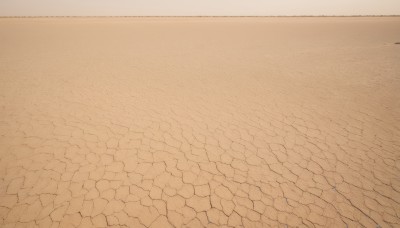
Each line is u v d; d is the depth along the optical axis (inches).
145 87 243.3
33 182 112.3
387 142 149.8
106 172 119.8
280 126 167.9
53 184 111.6
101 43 546.0
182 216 98.5
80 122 167.9
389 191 112.3
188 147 142.0
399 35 762.8
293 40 645.3
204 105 200.7
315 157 135.2
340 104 205.9
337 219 98.4
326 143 148.3
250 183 115.8
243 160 131.7
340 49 499.5
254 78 283.3
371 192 111.6
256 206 103.7
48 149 136.3
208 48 505.4
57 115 177.5
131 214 98.6
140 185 112.7
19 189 108.3
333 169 125.9
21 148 136.5
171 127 163.9
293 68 335.6
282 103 207.2
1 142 141.4
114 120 171.9
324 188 113.5
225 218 98.2
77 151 135.3
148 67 329.1
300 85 257.8
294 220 97.9
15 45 490.9
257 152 138.8
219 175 120.3
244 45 555.2
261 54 443.2
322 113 188.2
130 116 178.7
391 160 133.2
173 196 107.4
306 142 149.3
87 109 189.0
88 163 125.9
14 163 124.2
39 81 256.5
